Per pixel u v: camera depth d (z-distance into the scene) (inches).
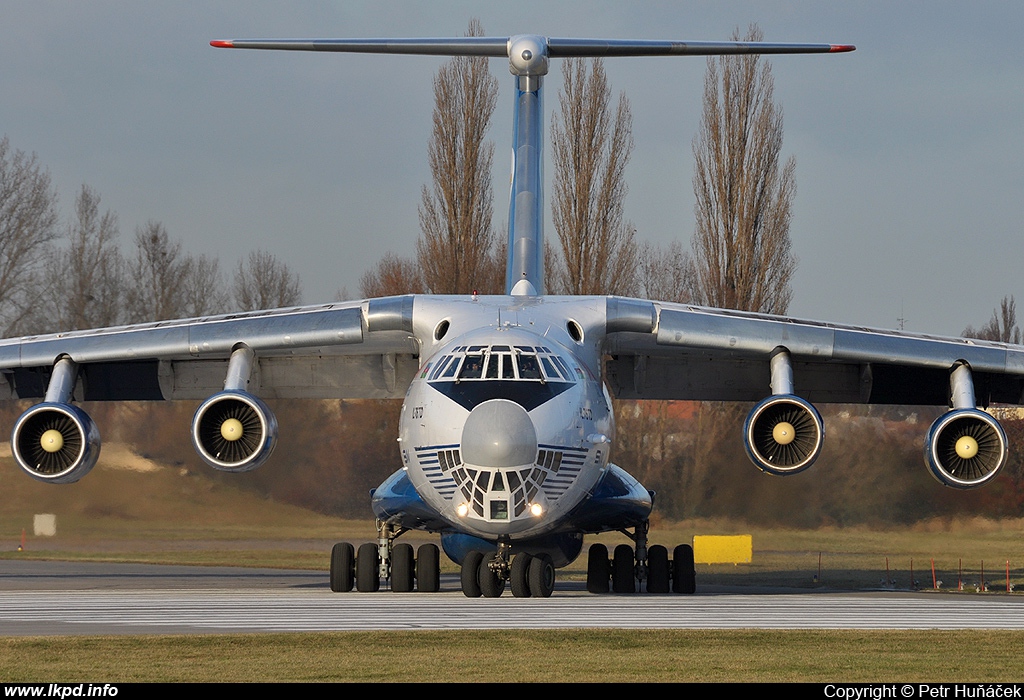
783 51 2497.5
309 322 2305.6
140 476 4020.7
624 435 4001.0
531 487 1883.6
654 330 2279.8
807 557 3853.3
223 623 1667.1
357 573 2348.7
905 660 1339.8
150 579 2942.9
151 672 1238.9
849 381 2564.0
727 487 3937.0
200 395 2596.0
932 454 2178.9
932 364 2319.1
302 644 1423.5
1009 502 3868.1
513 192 2561.5
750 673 1250.6
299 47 2485.2
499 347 1999.3
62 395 2340.1
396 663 1295.5
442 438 1925.4
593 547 2409.0
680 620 1708.9
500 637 1482.5
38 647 1396.4
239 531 4008.4
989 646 1446.9
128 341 2365.9
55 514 3988.7
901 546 3836.1
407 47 2536.9
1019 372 2330.2
